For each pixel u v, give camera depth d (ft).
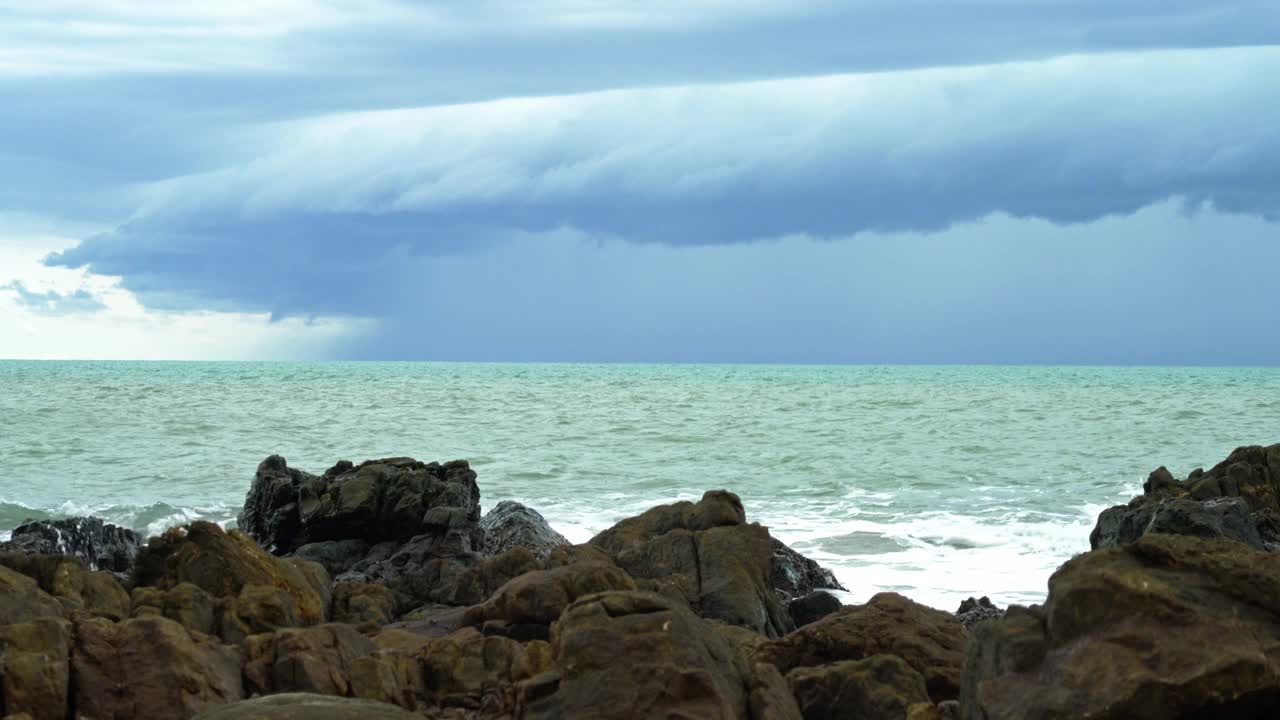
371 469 71.41
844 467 140.87
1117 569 23.86
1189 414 236.22
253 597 37.42
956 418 225.97
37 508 103.09
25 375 445.78
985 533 88.53
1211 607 23.17
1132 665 22.18
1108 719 21.81
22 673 27.50
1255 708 21.75
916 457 152.66
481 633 36.55
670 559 51.90
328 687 29.58
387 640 35.32
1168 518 60.39
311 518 69.41
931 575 73.15
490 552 68.08
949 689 32.48
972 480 128.67
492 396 297.53
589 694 25.93
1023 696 23.00
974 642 25.48
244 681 29.76
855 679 29.94
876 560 78.43
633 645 26.40
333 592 46.09
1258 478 77.92
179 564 41.60
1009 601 65.51
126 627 29.48
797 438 178.91
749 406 262.06
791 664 34.83
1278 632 22.68
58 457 141.28
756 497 114.52
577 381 425.28
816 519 98.32
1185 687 21.61
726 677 27.25
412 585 52.54
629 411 240.32
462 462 74.90
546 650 29.45
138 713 27.55
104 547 68.23
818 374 585.22
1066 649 23.29
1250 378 501.15
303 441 166.09
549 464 141.49
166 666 28.40
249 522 74.59
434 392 314.35
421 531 68.49
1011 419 222.69
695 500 111.96
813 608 53.72
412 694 30.45
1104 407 261.24
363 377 450.71
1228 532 59.88
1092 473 135.44
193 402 253.03
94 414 209.05
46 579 37.76
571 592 36.96
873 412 243.40
